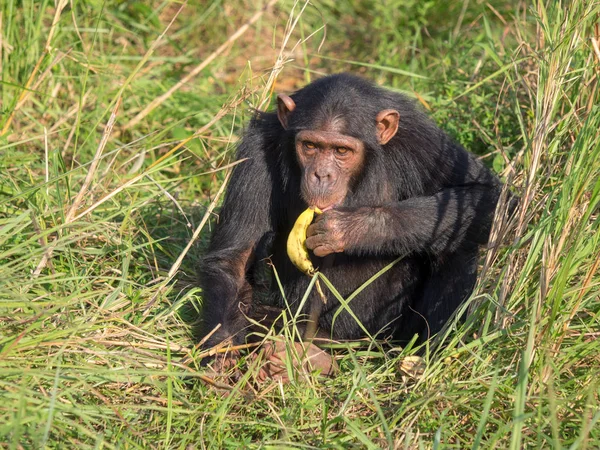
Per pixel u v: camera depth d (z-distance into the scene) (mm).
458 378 9914
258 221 11742
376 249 10789
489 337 9758
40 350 9594
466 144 15391
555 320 9680
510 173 11180
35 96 16719
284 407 9594
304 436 9180
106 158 15812
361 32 23047
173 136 16625
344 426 9320
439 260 11367
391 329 11898
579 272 10680
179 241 13711
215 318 10773
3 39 15875
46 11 19469
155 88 18125
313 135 10891
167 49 21438
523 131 11461
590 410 8812
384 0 23484
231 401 9703
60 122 15094
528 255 9984
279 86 21234
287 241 11328
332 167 11023
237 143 12359
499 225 10680
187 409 9477
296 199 11617
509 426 8336
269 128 11766
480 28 20844
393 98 11672
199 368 10297
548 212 10156
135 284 11477
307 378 9859
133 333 10422
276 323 11773
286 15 23562
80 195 11953
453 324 10203
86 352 9648
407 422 9227
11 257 11703
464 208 11047
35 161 15016
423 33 22406
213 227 13672
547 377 9344
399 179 11586
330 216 10578
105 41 19984
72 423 8594
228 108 13000
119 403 9500
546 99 10602
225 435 9219
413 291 11789
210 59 16344
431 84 17703
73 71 17312
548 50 11000
